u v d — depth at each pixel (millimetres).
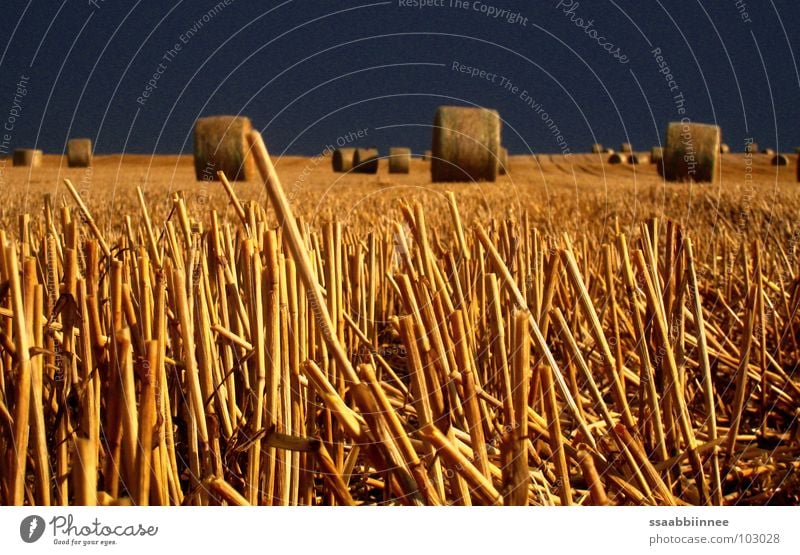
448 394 1521
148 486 1347
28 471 1659
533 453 1711
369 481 1833
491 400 1791
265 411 1570
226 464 1559
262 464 1593
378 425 1290
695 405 2391
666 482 1738
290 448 1445
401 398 2221
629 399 2459
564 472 1487
